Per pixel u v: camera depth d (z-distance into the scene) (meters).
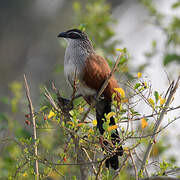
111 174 9.13
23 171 8.48
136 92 8.43
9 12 23.00
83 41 11.59
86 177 7.79
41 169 9.00
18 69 22.02
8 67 21.84
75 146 7.91
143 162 8.40
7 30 22.72
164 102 8.24
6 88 20.75
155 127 8.43
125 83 9.23
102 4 14.30
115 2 22.44
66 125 8.27
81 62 11.05
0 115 9.88
